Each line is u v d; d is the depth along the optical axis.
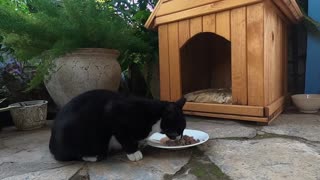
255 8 0.87
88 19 1.01
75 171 0.62
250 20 0.89
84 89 1.02
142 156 0.68
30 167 0.65
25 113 1.00
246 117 0.93
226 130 0.87
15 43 0.99
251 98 0.92
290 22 1.21
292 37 1.33
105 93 0.71
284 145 0.72
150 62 1.37
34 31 0.97
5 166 0.67
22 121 1.00
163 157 0.68
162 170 0.60
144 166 0.63
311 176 0.54
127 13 1.35
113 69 1.08
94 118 0.64
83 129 0.64
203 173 0.58
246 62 0.91
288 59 1.34
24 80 1.21
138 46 1.23
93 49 1.02
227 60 1.32
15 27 0.94
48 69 0.98
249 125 0.92
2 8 0.95
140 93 1.49
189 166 0.62
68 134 0.64
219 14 0.96
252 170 0.58
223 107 0.98
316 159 0.62
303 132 0.83
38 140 0.88
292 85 1.36
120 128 0.64
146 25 1.21
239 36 0.92
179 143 0.71
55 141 0.67
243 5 0.89
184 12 1.04
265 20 0.88
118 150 0.74
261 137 0.79
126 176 0.58
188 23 1.05
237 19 0.91
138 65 1.44
